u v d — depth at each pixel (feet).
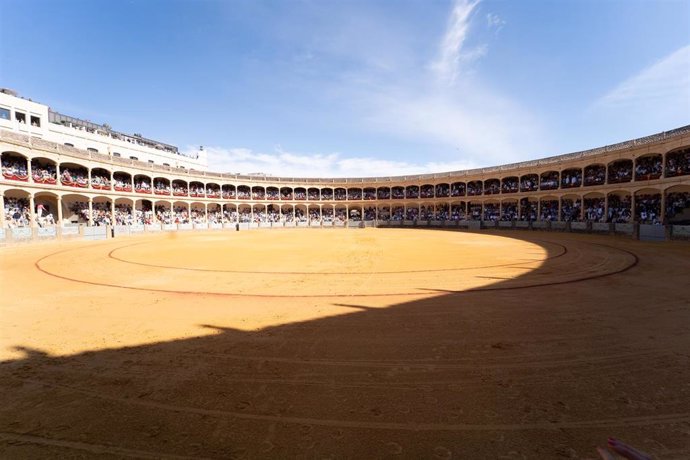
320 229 193.26
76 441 13.47
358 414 15.05
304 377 18.51
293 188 230.07
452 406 15.60
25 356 21.66
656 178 109.09
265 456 12.39
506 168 172.55
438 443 13.04
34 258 68.33
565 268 51.24
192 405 15.90
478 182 197.16
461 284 41.60
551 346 22.18
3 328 26.89
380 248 85.76
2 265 59.67
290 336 24.61
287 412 15.25
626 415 14.74
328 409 15.46
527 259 61.57
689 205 105.40
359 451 12.64
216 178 198.80
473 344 22.70
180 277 48.29
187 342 23.67
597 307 30.66
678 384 17.34
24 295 37.88
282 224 205.26
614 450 10.18
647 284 39.78
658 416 14.65
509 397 16.29
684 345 22.11
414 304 32.76
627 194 130.11
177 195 179.83
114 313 30.78
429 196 216.33
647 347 21.85
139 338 24.52
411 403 15.88
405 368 19.43
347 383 17.81
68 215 136.15
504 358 20.53
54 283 44.45
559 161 147.64
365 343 23.16
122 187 151.02
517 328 25.57
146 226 145.18
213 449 12.84
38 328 26.86
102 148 163.12
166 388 17.51
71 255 72.90
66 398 16.72
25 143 112.06
